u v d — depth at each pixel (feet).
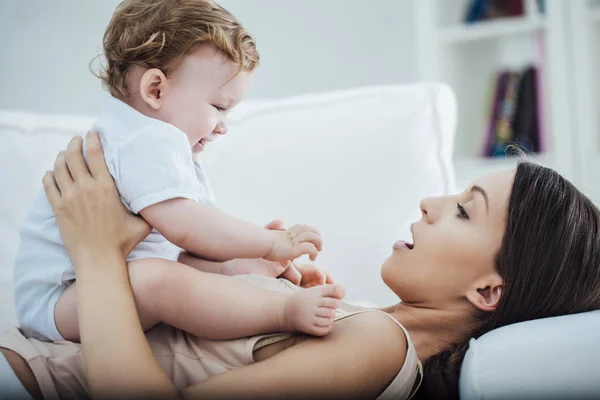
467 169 8.57
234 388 2.82
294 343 3.18
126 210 3.27
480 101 9.14
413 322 3.59
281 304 3.13
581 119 7.93
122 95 3.62
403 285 3.60
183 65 3.51
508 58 8.95
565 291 3.39
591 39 8.04
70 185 3.26
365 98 5.54
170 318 3.14
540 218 3.42
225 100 3.66
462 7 9.20
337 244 5.16
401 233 5.08
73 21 8.70
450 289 3.51
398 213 5.13
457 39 8.85
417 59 8.82
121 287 3.03
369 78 9.16
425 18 8.79
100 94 8.68
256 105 5.84
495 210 3.52
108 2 8.70
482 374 2.93
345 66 9.28
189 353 3.21
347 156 5.31
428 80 8.79
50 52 8.70
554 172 3.65
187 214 3.25
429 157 5.25
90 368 2.84
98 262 3.08
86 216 3.17
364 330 3.08
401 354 3.08
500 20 8.54
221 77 3.59
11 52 8.64
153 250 3.50
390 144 5.25
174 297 3.11
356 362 2.96
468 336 3.51
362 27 9.15
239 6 9.62
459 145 9.10
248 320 3.12
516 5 8.66
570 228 3.42
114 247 3.14
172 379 3.17
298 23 9.47
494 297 3.46
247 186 5.46
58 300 3.29
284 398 2.84
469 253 3.47
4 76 8.62
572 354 2.91
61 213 3.21
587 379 2.82
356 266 5.08
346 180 5.25
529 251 3.39
